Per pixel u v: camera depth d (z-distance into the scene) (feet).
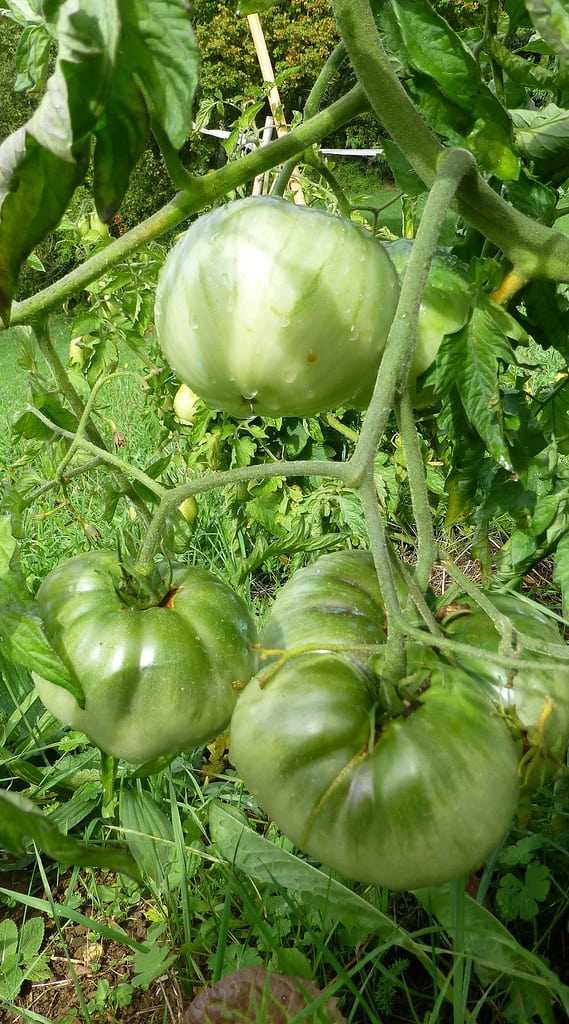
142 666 0.85
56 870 1.85
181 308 0.80
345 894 1.33
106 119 0.57
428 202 0.78
